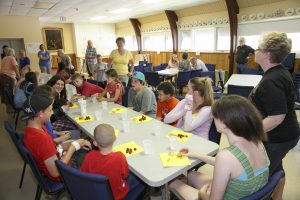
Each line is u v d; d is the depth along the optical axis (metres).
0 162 2.81
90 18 10.20
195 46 8.24
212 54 7.57
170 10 8.24
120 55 4.30
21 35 8.19
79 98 3.11
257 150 1.00
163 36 9.54
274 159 1.47
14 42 8.29
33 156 1.45
